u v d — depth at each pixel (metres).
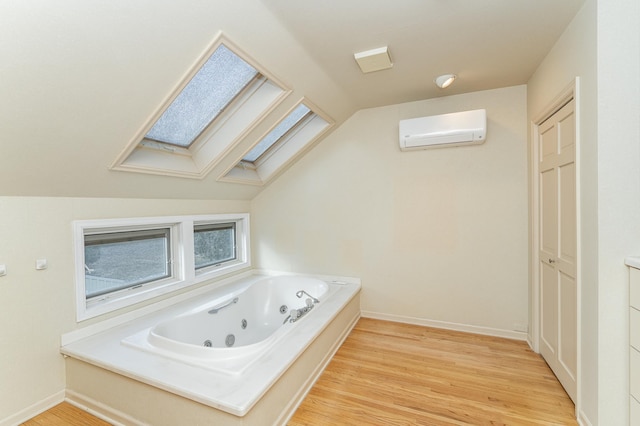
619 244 1.44
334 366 2.29
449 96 2.86
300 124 3.12
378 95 2.83
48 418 1.76
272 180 3.62
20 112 1.34
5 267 1.69
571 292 1.82
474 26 1.79
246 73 2.08
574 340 1.78
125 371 1.62
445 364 2.30
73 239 2.00
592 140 1.52
